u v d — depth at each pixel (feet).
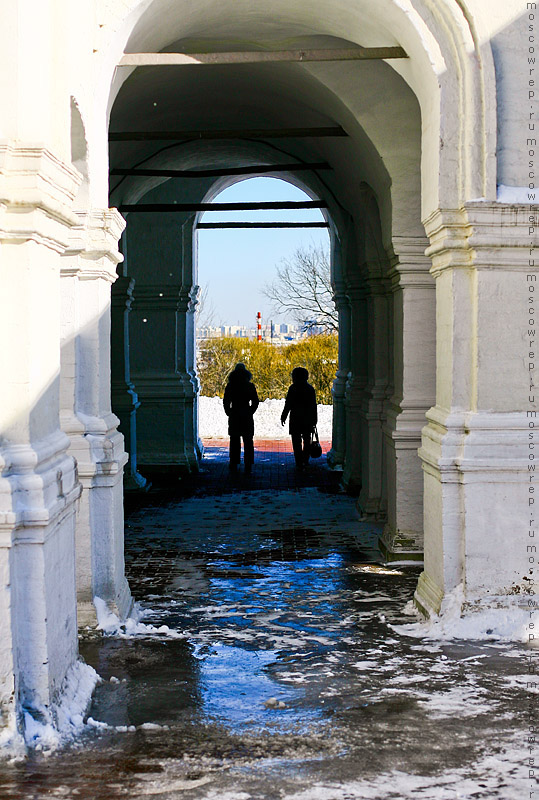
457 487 20.89
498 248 20.53
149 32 23.26
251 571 27.48
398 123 27.63
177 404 50.78
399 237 27.78
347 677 17.70
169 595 24.71
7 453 14.64
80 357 21.71
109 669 18.31
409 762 13.78
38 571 14.70
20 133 14.65
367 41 24.14
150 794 12.72
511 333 20.85
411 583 25.75
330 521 35.68
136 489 43.09
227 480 47.65
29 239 14.74
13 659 14.26
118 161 37.73
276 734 14.88
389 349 34.65
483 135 20.40
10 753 13.91
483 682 17.35
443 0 20.30
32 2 15.31
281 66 29.17
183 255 51.03
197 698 16.58
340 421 51.52
